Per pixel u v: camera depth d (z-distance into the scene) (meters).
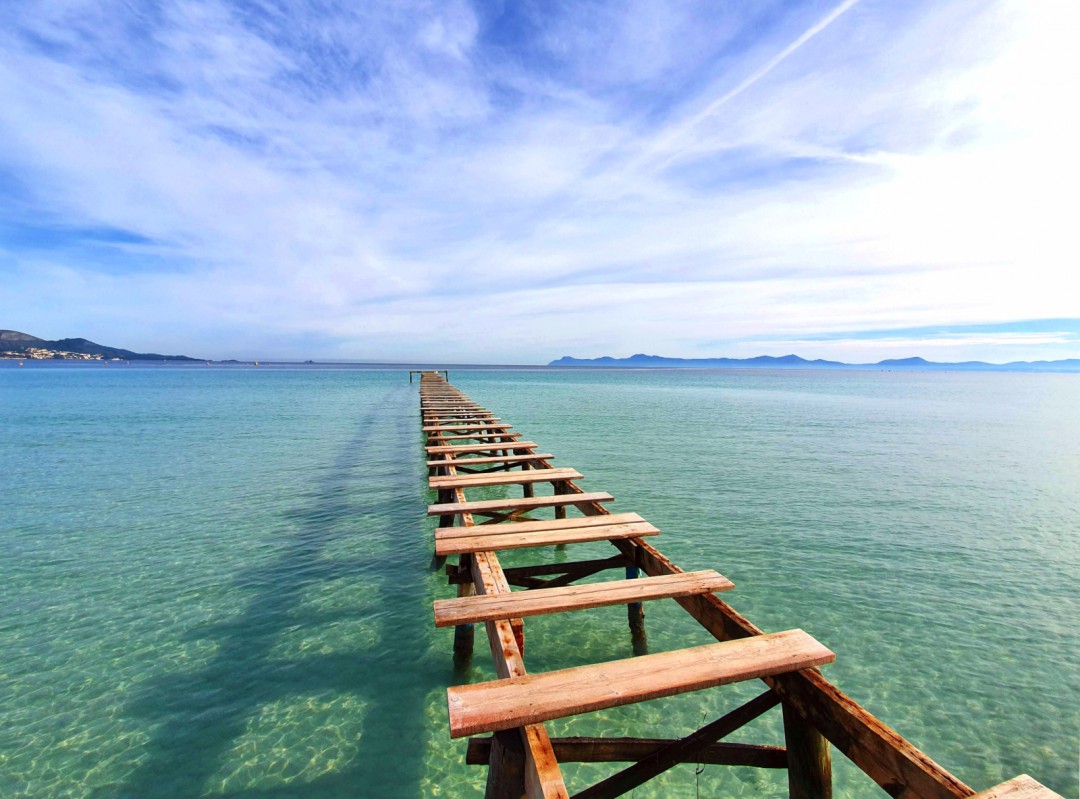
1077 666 6.82
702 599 5.41
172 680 6.50
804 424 33.44
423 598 8.70
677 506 13.88
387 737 5.62
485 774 5.18
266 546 10.96
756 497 14.84
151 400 48.34
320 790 4.94
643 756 3.92
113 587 9.01
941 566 9.98
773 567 9.86
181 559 10.25
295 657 7.01
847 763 5.28
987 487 16.50
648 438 26.28
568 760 3.75
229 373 141.75
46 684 6.39
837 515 13.18
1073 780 5.04
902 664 6.86
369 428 30.11
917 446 24.77
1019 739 5.57
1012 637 7.50
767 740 5.54
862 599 8.61
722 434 28.12
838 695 3.60
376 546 11.00
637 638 7.34
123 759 5.25
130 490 15.54
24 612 8.12
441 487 10.59
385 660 6.95
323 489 15.80
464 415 23.78
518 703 3.44
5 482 16.42
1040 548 10.95
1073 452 23.47
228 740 5.53
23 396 52.41
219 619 7.96
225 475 17.62
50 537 11.42
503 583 5.77
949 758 5.33
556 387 83.31
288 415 36.66
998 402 58.53
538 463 13.65
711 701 6.21
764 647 4.12
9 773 5.06
